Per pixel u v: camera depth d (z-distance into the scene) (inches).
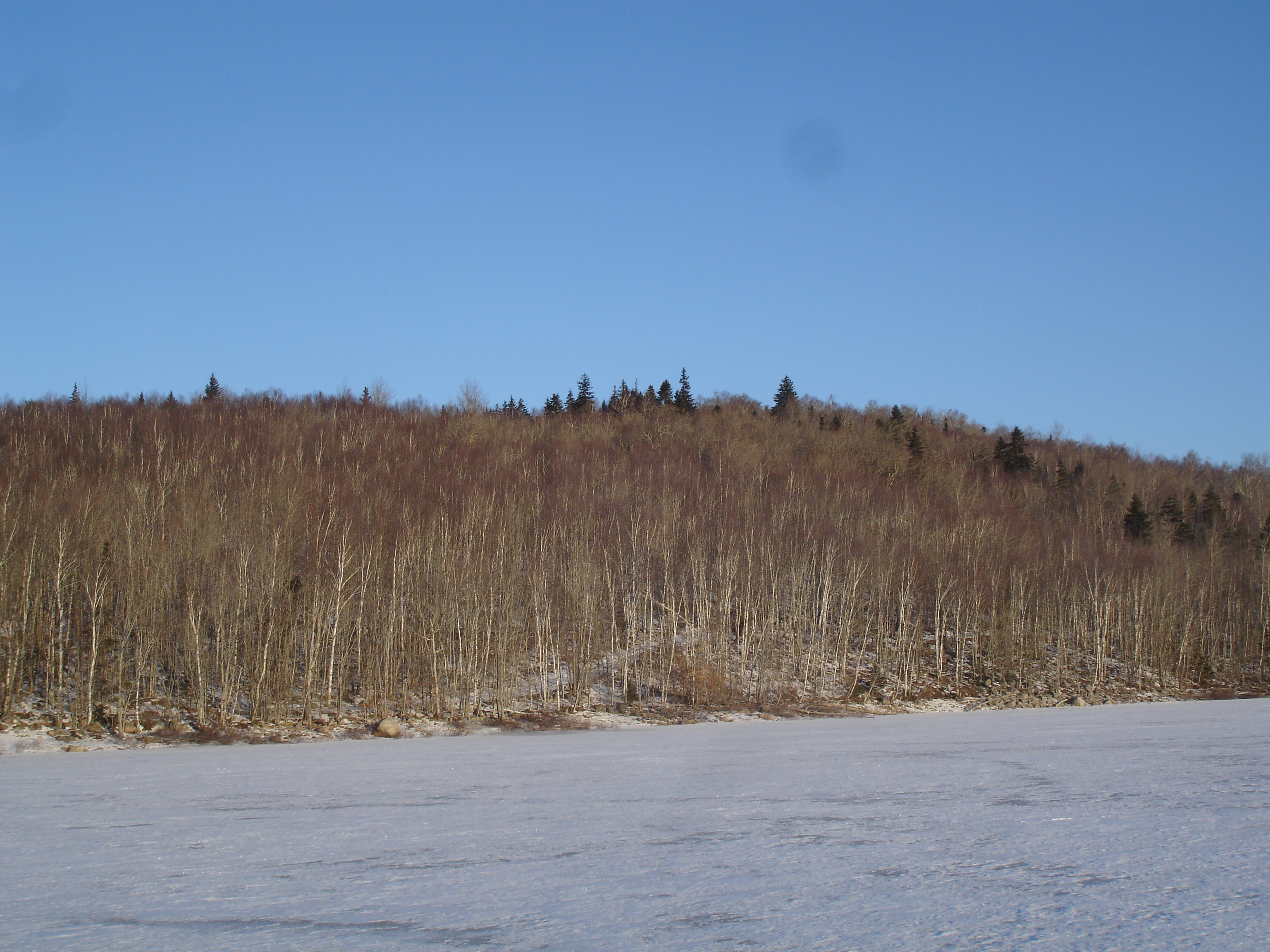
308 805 913.5
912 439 5177.2
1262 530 4244.6
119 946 417.4
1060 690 2790.4
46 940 430.6
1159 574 3348.9
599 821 772.0
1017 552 3427.7
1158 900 471.8
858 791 927.7
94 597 1990.7
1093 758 1205.1
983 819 739.4
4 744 1692.9
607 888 518.6
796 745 1537.9
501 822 774.5
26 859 650.2
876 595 2952.8
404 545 2463.1
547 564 2694.4
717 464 4264.3
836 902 476.4
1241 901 466.9
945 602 3083.2
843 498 3833.7
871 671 2819.9
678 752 1440.7
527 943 409.1
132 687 2055.9
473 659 2226.9
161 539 2150.6
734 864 578.6
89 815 872.3
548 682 2456.9
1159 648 3112.7
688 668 2541.8
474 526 2733.8
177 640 2095.2
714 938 412.2
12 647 1884.8
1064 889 497.7
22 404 4109.3
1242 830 674.2
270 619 2100.1
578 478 3563.0
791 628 2827.3
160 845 699.4
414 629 2314.2
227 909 487.5
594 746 1603.1
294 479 2805.1
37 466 2854.3
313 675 2167.8
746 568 2947.8
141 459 3169.3
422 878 557.3
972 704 2605.8
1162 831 674.2
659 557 2935.5
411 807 885.2
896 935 410.9
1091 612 3334.2
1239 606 3339.1
